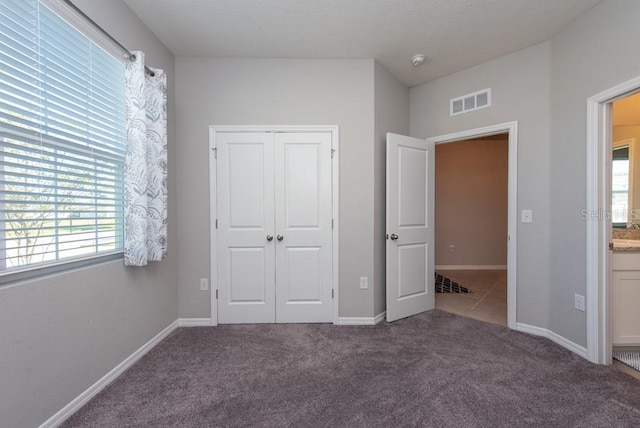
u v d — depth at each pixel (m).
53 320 1.36
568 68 2.08
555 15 1.97
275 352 2.07
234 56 2.52
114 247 1.81
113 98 1.77
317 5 1.89
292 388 1.65
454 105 2.79
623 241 2.47
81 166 1.55
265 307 2.60
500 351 2.07
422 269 2.89
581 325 2.00
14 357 1.20
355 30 2.16
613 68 1.75
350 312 2.60
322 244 2.59
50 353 1.35
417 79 2.92
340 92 2.56
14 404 1.20
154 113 2.05
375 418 1.41
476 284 4.05
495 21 2.04
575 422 1.37
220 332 2.42
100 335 1.65
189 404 1.52
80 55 1.52
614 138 2.93
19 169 1.25
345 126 2.57
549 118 2.24
